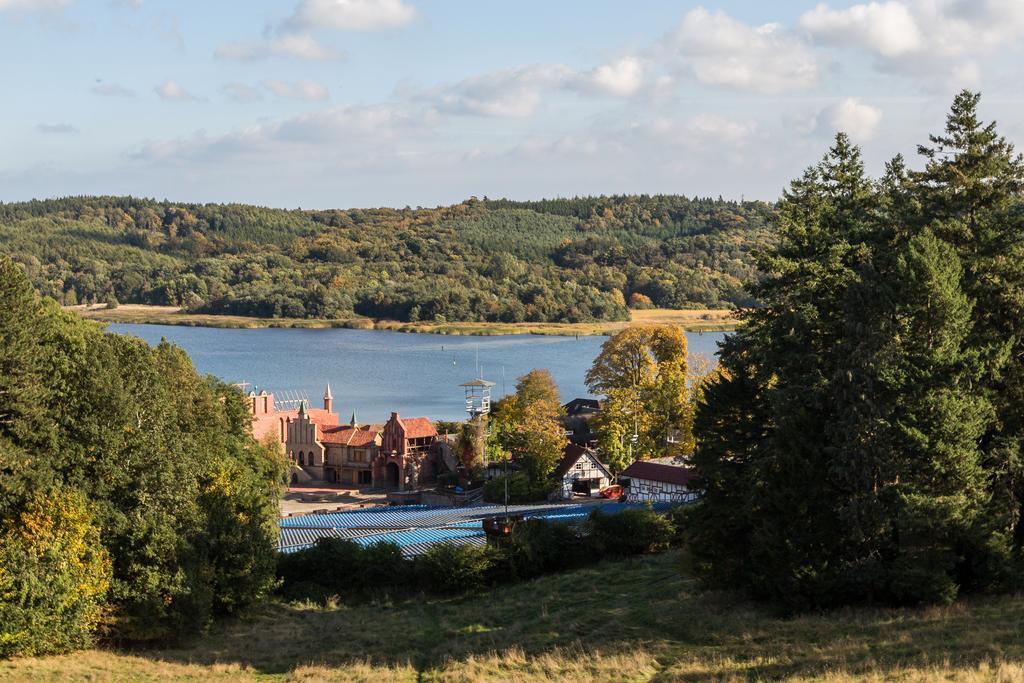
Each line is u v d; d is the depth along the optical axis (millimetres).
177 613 44656
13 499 42062
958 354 39500
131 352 52812
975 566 39781
